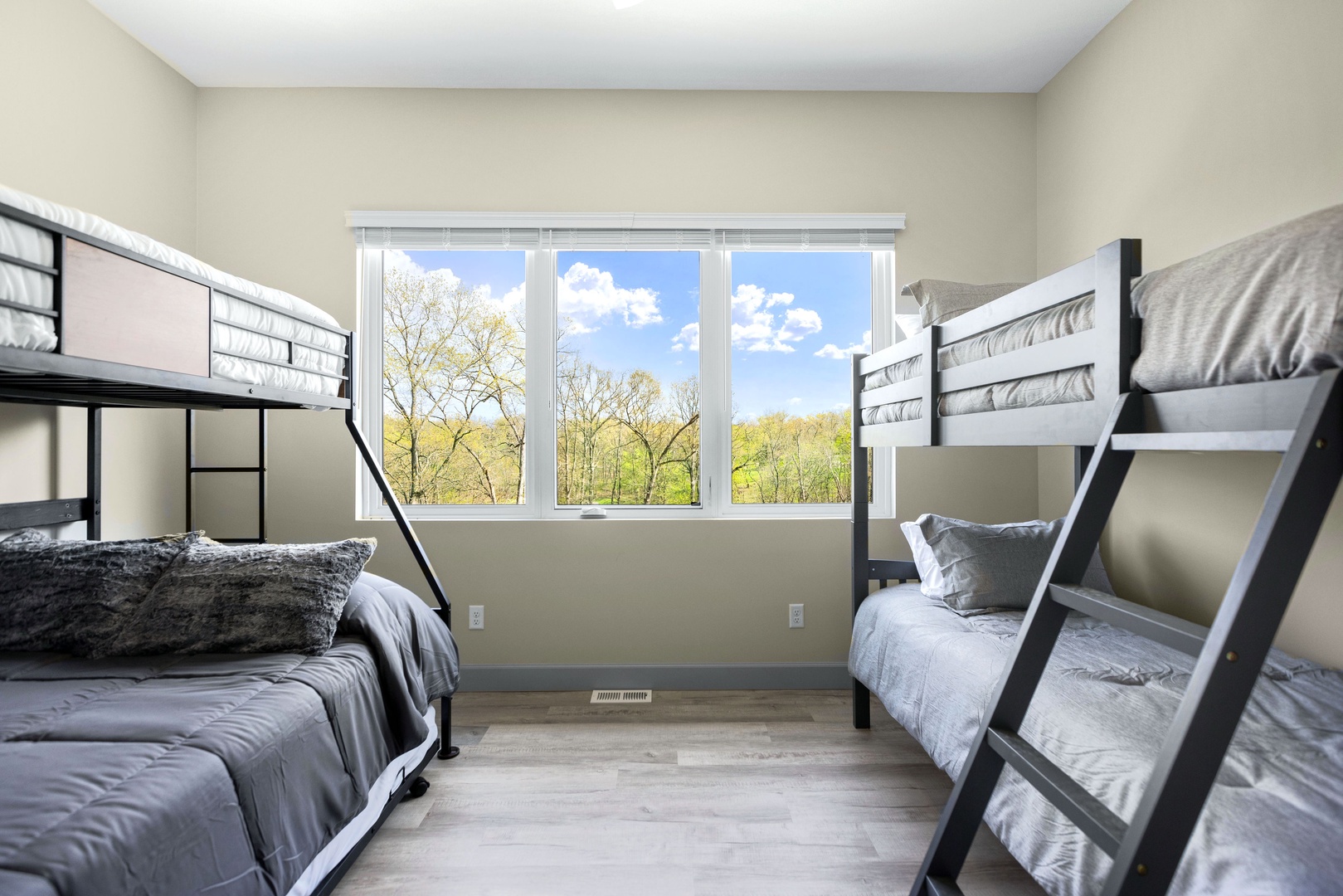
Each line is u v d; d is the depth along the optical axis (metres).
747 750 2.48
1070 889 1.26
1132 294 1.26
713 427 3.22
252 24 2.62
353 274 3.10
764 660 3.13
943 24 2.66
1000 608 2.36
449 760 2.41
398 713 1.85
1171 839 0.89
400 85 3.08
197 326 1.67
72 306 1.31
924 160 3.18
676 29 2.67
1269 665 1.73
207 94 3.09
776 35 2.72
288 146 3.09
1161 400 1.19
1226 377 1.05
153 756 1.22
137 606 1.83
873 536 3.17
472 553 3.09
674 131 3.14
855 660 2.67
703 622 3.12
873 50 2.83
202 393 2.00
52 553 1.89
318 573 1.90
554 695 3.03
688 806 2.09
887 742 2.55
